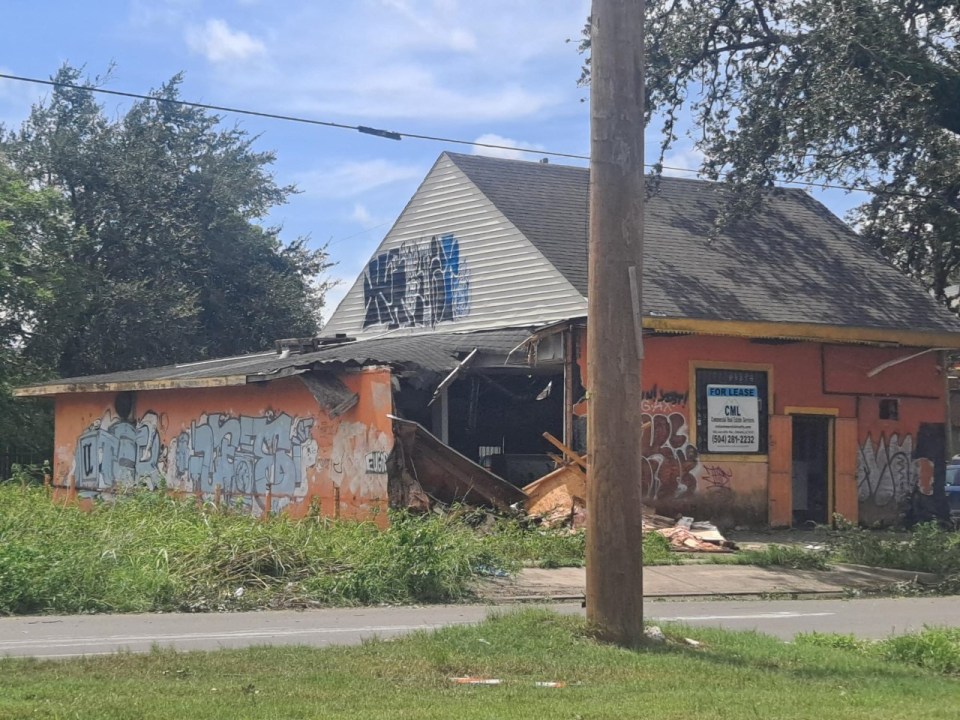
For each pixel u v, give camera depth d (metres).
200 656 8.50
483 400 25.23
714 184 25.67
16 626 10.73
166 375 25.25
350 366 19.05
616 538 9.55
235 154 46.28
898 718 6.96
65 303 37.09
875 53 18.02
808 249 26.25
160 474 24.70
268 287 45.59
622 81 9.70
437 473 18.56
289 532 14.39
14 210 36.41
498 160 27.41
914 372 24.53
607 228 9.60
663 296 21.58
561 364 21.56
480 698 7.23
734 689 7.81
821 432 23.78
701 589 14.85
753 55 20.75
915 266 31.89
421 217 27.61
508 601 13.26
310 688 7.43
